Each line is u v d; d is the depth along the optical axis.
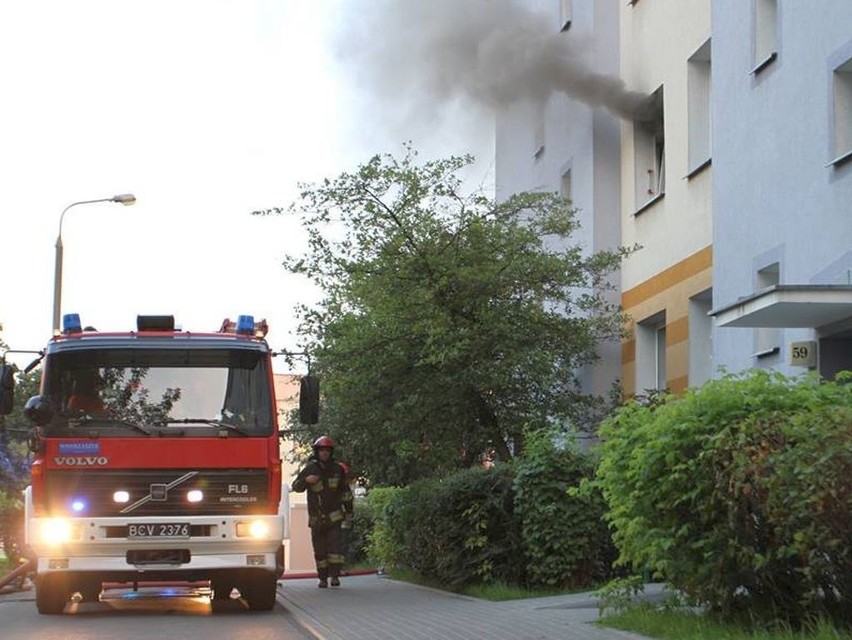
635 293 21.62
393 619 12.12
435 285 17.27
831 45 14.11
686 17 19.73
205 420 13.47
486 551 14.76
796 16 15.02
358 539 26.09
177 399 13.48
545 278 18.48
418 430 17.97
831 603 8.38
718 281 17.23
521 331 17.83
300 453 27.00
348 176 17.61
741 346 16.56
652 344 21.59
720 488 8.54
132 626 12.11
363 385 17.55
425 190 17.77
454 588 15.33
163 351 13.61
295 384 18.20
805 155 14.73
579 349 18.69
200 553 13.17
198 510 13.26
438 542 15.62
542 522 14.06
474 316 17.70
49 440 13.18
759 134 16.00
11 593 18.95
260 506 13.41
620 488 9.66
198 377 13.59
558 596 13.48
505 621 11.30
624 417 9.89
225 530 13.20
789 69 15.20
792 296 12.20
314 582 20.61
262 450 13.49
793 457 7.88
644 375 21.52
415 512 17.17
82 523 13.02
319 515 18.25
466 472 15.34
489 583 14.80
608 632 9.84
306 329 18.02
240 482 13.38
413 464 21.20
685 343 19.44
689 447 9.00
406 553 18.42
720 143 17.25
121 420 13.31
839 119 14.01
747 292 16.28
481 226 17.86
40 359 13.89
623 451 9.66
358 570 23.48
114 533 13.04
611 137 22.97
